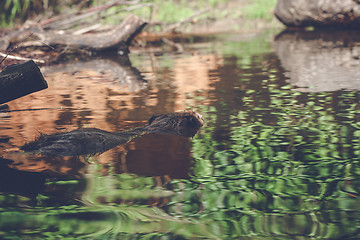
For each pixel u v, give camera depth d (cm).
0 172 445
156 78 931
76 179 427
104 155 489
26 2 1616
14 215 356
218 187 402
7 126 609
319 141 511
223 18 1902
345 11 1578
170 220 347
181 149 501
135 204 373
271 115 621
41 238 324
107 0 1848
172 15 1850
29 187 410
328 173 427
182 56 1235
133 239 320
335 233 323
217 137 538
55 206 372
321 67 959
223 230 331
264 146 501
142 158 477
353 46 1241
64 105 726
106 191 399
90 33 1462
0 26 1606
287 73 914
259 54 1193
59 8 1711
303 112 630
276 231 328
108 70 1058
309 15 1670
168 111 665
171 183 413
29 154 496
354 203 368
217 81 870
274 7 1928
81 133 529
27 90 529
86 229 335
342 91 741
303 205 367
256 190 395
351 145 495
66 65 1162
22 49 1284
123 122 618
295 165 448
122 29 1357
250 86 810
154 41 1589
